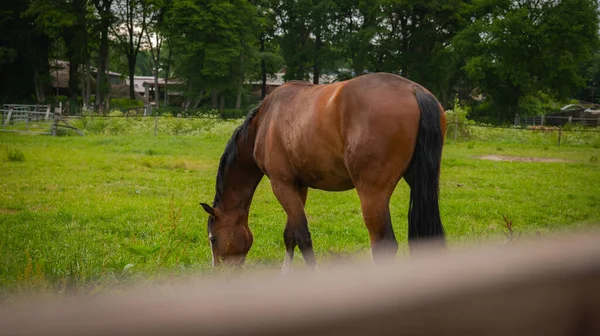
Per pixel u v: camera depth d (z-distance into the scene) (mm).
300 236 4570
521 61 49031
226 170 5043
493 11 50625
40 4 54625
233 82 59188
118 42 63844
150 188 10992
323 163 4121
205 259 5605
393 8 56500
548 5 49000
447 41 58781
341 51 59938
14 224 7465
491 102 57625
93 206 8938
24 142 20750
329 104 3998
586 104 75812
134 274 3572
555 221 8625
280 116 4488
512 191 11602
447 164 16578
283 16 66875
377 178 3695
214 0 56188
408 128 3650
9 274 4332
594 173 14844
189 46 55219
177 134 27703
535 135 28500
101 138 23266
